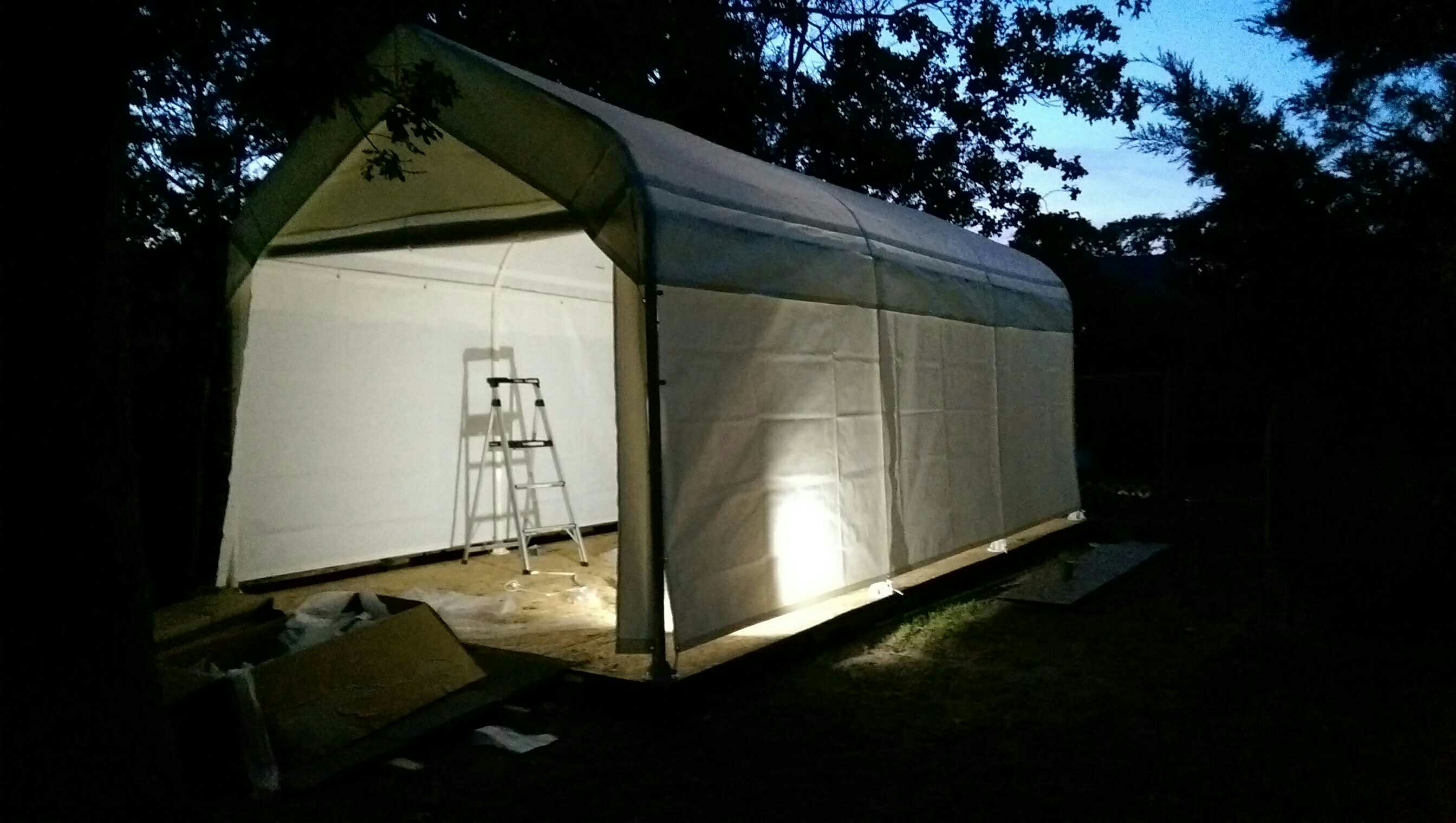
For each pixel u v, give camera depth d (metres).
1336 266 6.73
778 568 5.60
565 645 5.66
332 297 7.68
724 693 5.11
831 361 6.19
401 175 5.07
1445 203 6.61
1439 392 6.37
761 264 5.52
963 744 4.46
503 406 9.11
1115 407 15.00
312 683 4.35
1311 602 6.36
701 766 4.21
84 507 2.95
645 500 4.96
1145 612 6.93
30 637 2.87
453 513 8.68
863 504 6.41
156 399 7.75
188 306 8.09
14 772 2.85
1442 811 3.69
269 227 6.68
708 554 5.11
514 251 8.44
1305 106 7.37
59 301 2.88
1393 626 6.18
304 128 6.17
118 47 2.96
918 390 7.17
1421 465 6.01
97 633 2.98
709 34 12.52
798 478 5.82
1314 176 7.13
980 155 16.92
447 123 5.50
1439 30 6.51
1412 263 6.63
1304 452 6.30
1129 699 5.04
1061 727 4.66
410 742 4.27
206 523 7.01
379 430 8.10
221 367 7.07
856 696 5.12
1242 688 5.17
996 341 8.48
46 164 2.83
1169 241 9.09
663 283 4.82
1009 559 8.34
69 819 2.91
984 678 5.42
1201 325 10.37
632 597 4.93
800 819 3.74
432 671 4.79
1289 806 3.79
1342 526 6.16
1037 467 9.15
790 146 15.33
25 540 2.86
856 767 4.21
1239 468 13.73
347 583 7.60
